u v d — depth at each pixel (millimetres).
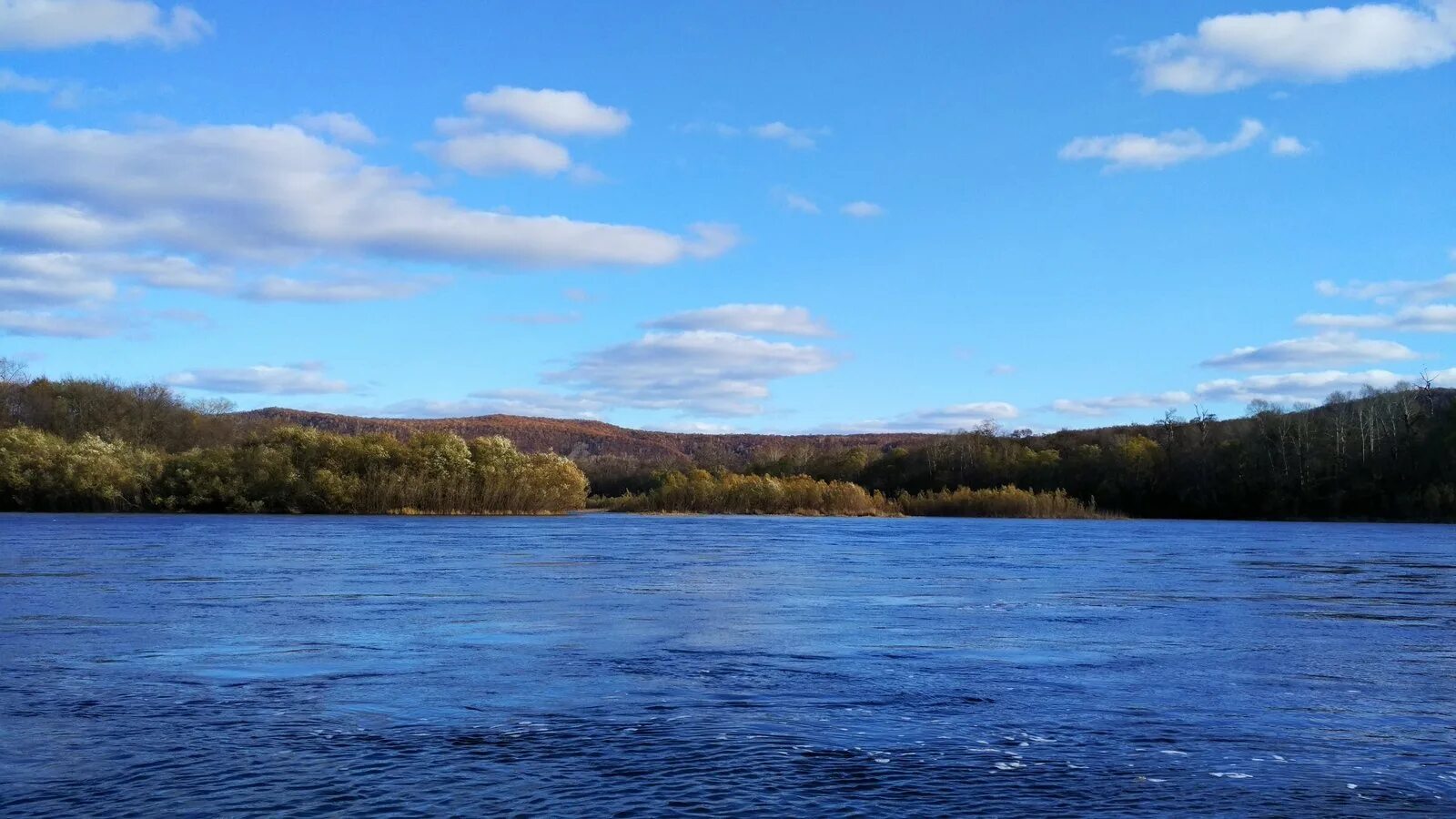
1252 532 68625
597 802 8422
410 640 16453
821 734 10602
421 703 11859
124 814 8031
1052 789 8859
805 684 13094
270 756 9641
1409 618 20922
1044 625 19031
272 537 45062
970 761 9688
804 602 22672
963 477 130125
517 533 52125
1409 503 94938
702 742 10273
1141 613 21125
